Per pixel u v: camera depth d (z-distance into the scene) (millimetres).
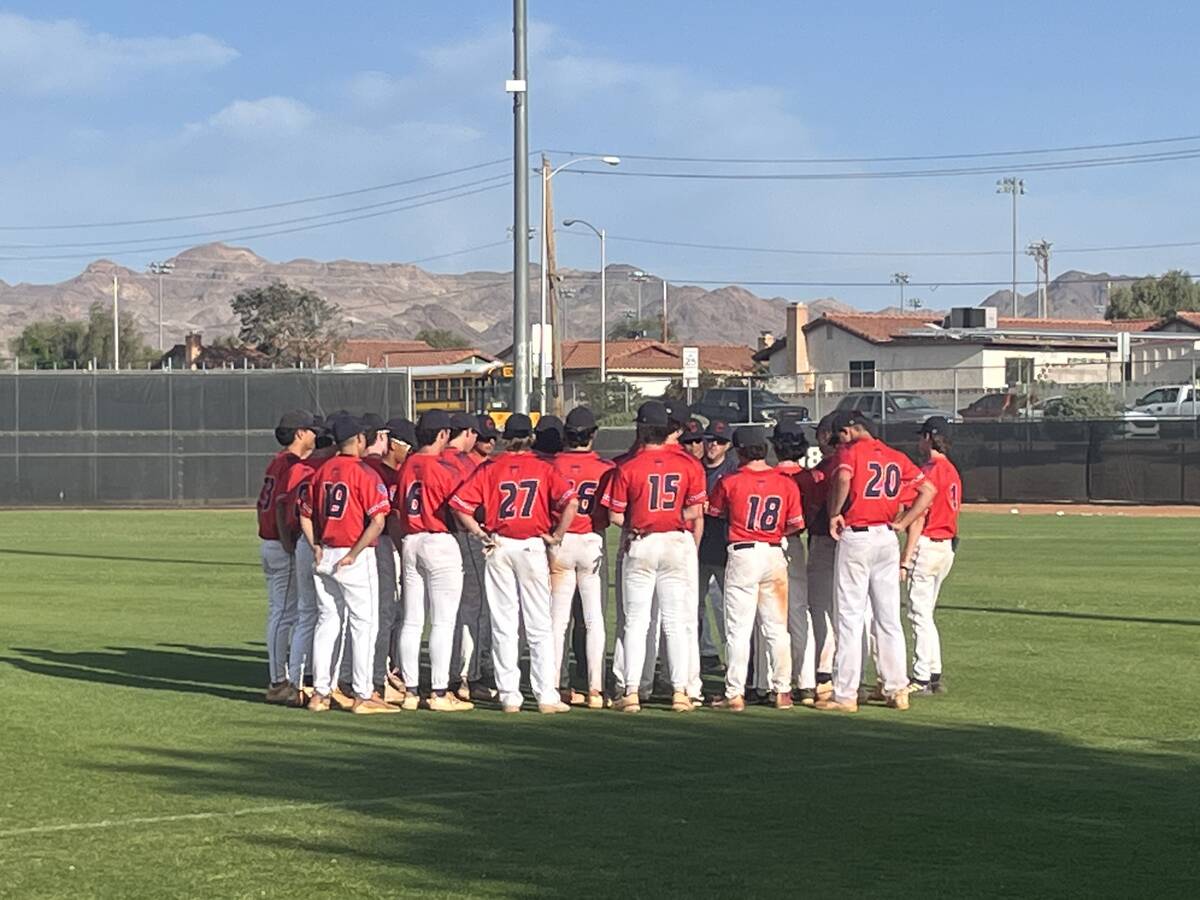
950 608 18500
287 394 48094
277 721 11328
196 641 15992
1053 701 12133
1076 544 28500
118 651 15211
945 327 68125
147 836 7805
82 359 119188
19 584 22203
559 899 6676
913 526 12172
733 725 11172
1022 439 42188
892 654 11875
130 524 38062
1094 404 50469
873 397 51438
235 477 48219
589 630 12094
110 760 9797
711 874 7086
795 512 11805
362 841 7691
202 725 11133
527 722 11320
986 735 10688
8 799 8656
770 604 11898
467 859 7348
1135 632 16297
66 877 7047
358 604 11633
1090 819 8164
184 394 48219
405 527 11891
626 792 8828
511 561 11672
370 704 11727
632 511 11672
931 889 6848
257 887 6875
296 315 117000
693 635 11930
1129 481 40562
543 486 11680
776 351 85125
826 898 6715
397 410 48125
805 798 8672
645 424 11609
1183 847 7574
